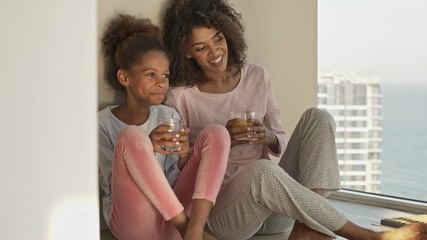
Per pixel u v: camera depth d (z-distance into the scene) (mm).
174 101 2559
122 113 2426
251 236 2334
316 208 2094
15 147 1200
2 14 1172
